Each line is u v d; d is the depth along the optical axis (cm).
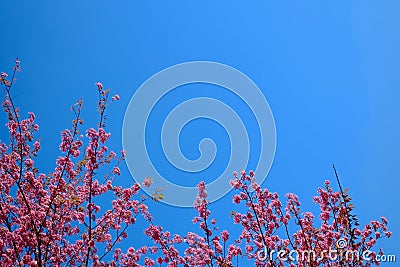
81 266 1026
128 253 1112
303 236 1140
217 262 1082
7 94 1086
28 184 1077
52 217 1053
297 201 1167
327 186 1173
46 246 1012
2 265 947
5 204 1042
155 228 1143
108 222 1075
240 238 1141
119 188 1093
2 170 1073
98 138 1077
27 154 1099
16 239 978
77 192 1098
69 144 1082
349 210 1127
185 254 1109
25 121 1119
